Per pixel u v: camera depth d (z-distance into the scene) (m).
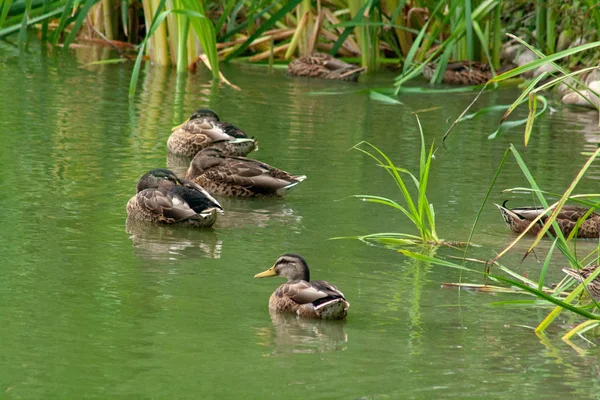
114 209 15.59
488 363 10.09
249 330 10.84
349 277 12.88
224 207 16.31
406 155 20.08
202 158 17.42
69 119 21.92
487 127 23.50
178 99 25.08
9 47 31.45
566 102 27.19
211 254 13.63
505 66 31.19
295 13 33.16
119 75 28.06
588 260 13.95
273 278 12.71
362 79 30.22
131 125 21.77
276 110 24.47
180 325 10.91
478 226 15.49
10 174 17.09
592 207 12.02
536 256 13.98
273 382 9.45
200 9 27.08
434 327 11.16
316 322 11.20
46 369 9.59
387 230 15.12
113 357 9.93
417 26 32.22
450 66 30.02
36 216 14.90
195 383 9.38
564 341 10.86
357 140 21.39
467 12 27.25
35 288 11.87
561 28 29.52
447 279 12.98
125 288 12.05
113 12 32.88
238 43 31.48
